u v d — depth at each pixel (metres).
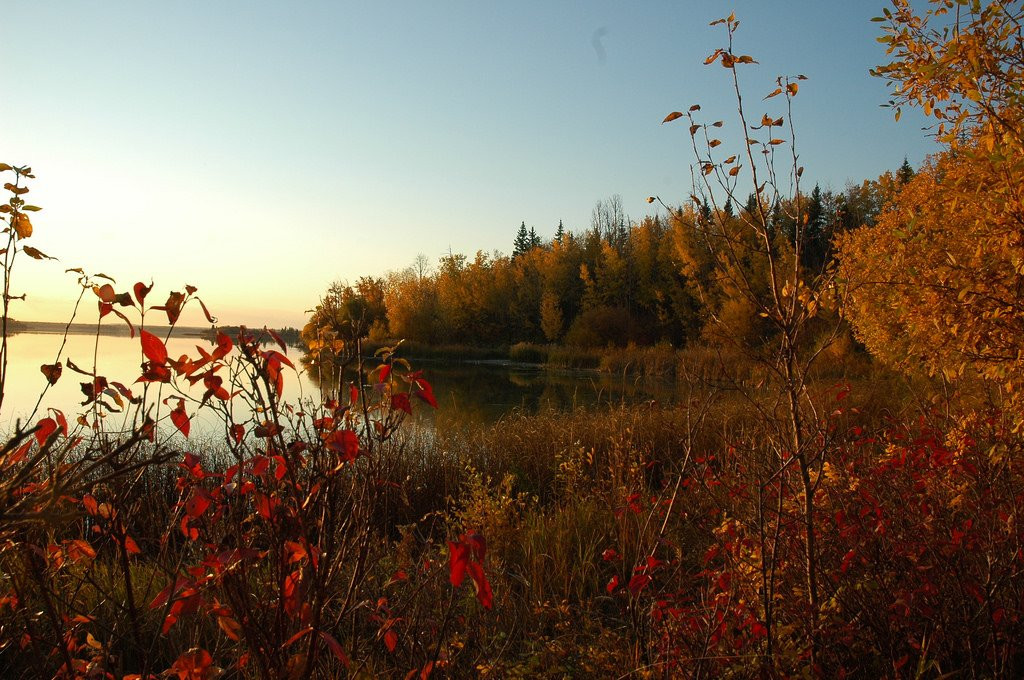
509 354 46.06
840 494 2.87
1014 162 2.39
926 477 2.79
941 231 3.33
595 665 2.85
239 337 1.75
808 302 2.56
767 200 2.67
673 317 40.41
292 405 2.10
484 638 3.05
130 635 2.30
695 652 2.50
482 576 1.41
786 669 2.31
